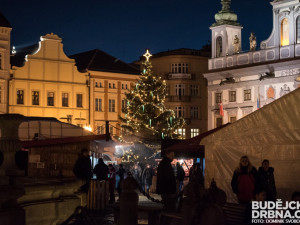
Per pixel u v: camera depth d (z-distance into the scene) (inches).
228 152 735.1
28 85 2508.6
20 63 2664.9
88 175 784.9
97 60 2763.3
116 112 2751.0
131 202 568.7
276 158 689.0
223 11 2583.7
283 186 679.7
